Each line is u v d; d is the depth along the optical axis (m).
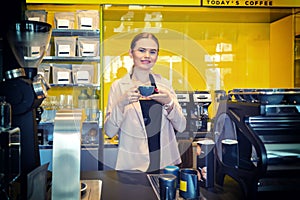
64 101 3.09
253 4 3.20
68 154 1.03
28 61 1.20
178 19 3.69
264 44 3.93
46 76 3.10
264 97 1.72
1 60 2.02
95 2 3.07
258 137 1.57
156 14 3.45
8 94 1.10
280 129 1.66
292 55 3.50
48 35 1.25
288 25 3.56
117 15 3.48
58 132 1.03
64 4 3.08
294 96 1.73
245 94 1.88
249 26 3.89
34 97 1.12
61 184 1.03
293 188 1.58
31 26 1.18
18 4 2.92
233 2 3.18
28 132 1.14
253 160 1.59
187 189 1.24
